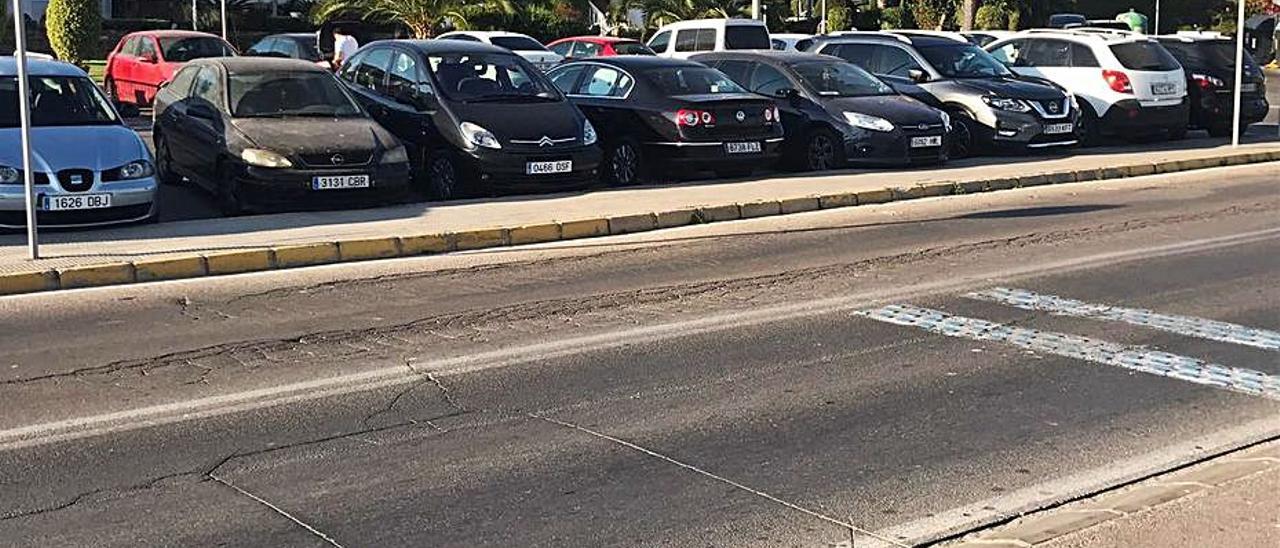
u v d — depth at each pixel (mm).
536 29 42375
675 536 5555
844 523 5695
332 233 12562
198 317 9680
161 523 5676
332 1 40219
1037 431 6988
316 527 5645
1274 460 6383
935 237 13359
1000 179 17344
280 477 6246
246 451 6617
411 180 15516
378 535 5559
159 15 48344
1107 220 14477
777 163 18219
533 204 14633
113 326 9367
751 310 9930
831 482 6215
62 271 10711
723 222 14461
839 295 10461
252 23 47219
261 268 11586
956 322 9500
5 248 11680
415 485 6148
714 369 8219
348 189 13953
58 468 6352
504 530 5617
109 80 27516
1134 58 22219
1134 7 66875
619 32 44188
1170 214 14930
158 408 7348
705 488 6125
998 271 11461
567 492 6070
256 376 8039
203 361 8391
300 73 15227
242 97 14711
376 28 40656
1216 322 9508
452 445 6727
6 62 14062
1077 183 18125
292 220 13375
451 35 29219
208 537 5523
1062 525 5527
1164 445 6746
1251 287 10750
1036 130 19906
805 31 48125
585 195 15430
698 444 6766
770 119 17250
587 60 18078
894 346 8805
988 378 8016
